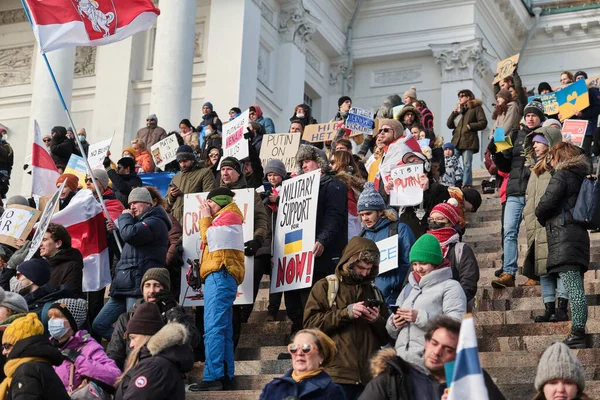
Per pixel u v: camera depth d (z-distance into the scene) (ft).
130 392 35.01
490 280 56.85
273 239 50.42
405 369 30.35
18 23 131.54
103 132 123.03
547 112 76.07
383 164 54.34
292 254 49.11
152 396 34.88
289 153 71.46
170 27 113.09
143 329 38.06
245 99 120.26
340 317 37.27
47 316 44.29
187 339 36.52
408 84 146.92
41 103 120.16
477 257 61.31
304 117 88.28
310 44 140.97
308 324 38.06
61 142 79.25
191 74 113.29
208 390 43.60
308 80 140.56
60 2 62.23
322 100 144.56
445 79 143.74
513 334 47.16
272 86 129.39
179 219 60.13
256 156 60.64
